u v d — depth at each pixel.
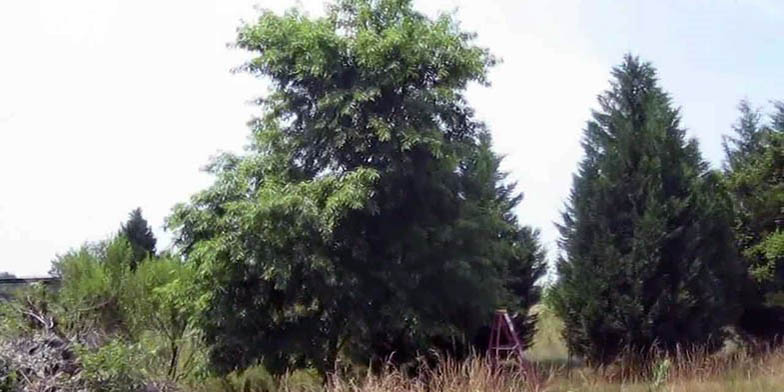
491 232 15.44
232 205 13.12
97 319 13.95
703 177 18.95
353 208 12.91
